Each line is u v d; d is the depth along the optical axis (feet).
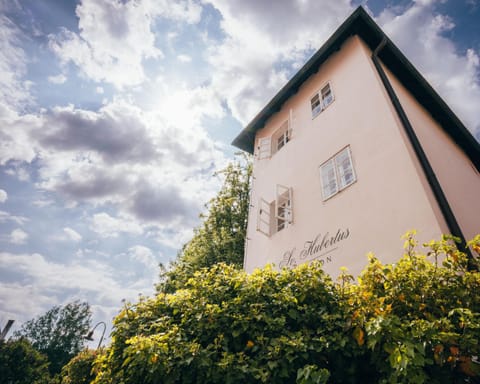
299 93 34.45
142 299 13.23
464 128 33.09
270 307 11.06
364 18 27.37
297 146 29.76
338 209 21.15
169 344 9.45
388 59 29.22
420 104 32.01
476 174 33.81
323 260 20.26
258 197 33.01
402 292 9.43
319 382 7.49
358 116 23.67
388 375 7.89
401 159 18.42
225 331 10.41
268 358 9.00
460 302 8.59
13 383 55.47
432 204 15.74
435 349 7.27
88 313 162.30
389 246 16.51
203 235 51.96
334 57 30.99
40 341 145.07
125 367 10.43
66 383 34.01
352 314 9.60
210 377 8.91
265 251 27.43
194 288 12.61
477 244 9.57
